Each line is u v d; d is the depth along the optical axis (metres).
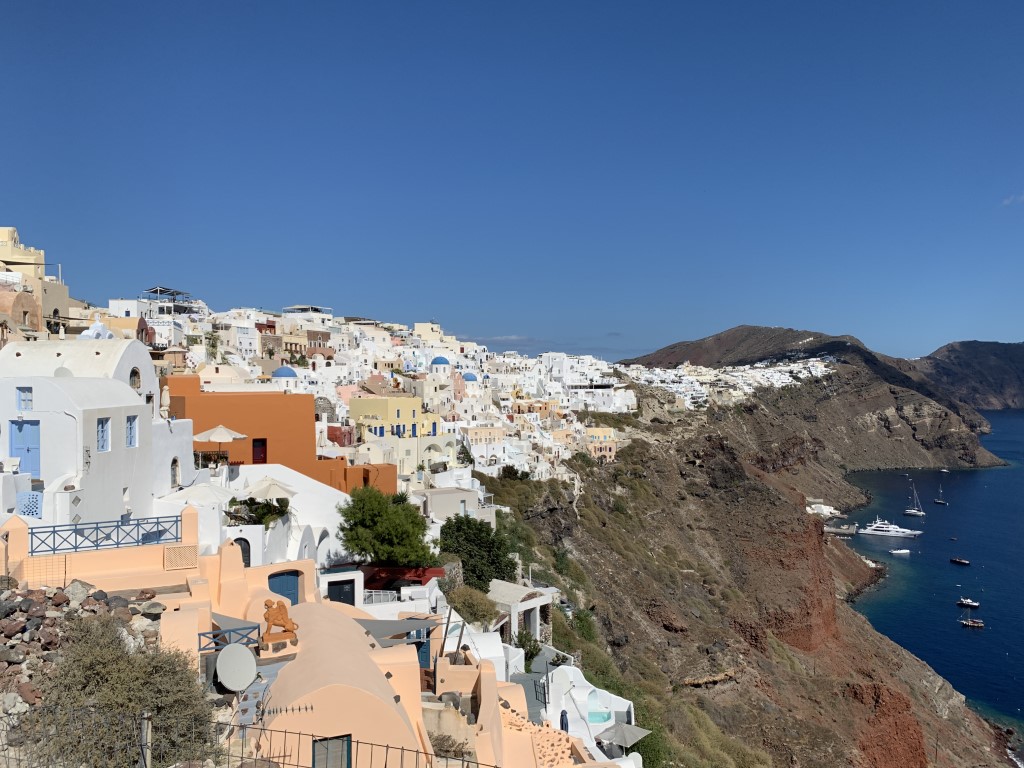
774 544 132.62
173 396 47.69
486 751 20.39
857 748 69.62
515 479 106.06
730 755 59.03
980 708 97.12
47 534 22.28
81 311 78.00
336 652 17.44
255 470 43.00
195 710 15.57
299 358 135.88
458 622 33.50
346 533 41.22
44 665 15.70
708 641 87.44
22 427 26.34
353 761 15.66
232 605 20.64
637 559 109.06
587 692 36.12
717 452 168.38
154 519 25.58
